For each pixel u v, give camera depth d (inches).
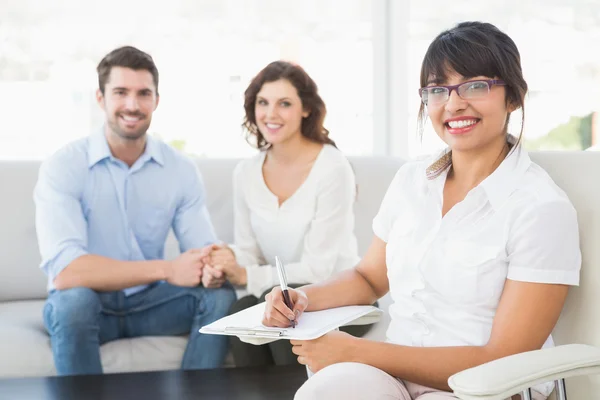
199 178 128.0
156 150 124.8
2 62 158.4
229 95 167.5
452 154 76.2
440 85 73.9
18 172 134.1
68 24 160.7
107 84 120.4
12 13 158.1
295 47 169.6
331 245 116.2
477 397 54.9
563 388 60.5
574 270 68.6
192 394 95.3
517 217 69.5
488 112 71.8
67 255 115.0
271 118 116.9
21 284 131.8
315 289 80.4
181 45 165.6
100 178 121.5
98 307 111.0
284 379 101.3
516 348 67.1
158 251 126.2
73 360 108.0
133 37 163.6
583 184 75.2
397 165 137.9
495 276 70.4
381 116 172.7
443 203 76.0
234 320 75.7
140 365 112.9
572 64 149.9
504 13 157.0
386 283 83.3
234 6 166.7
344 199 117.0
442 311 73.2
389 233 81.2
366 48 172.4
